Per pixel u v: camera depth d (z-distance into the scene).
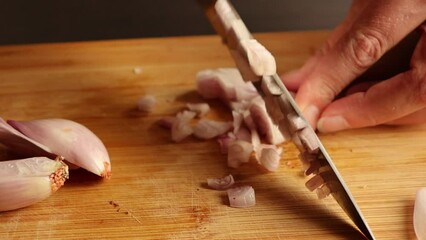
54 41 0.59
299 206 0.36
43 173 0.36
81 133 0.39
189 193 0.37
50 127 0.39
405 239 0.34
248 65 0.39
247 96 0.43
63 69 0.47
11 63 0.47
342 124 0.40
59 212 0.36
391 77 0.42
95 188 0.37
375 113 0.40
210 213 0.35
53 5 0.59
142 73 0.47
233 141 0.40
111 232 0.35
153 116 0.43
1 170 0.36
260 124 0.40
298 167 0.38
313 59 0.44
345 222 0.35
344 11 0.59
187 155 0.39
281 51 0.49
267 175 0.38
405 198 0.36
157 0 0.59
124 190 0.37
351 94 0.41
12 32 0.59
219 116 0.43
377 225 0.35
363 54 0.39
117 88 0.45
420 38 0.40
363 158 0.39
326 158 0.35
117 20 0.59
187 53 0.49
